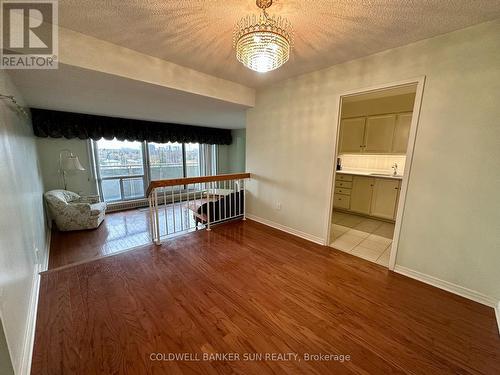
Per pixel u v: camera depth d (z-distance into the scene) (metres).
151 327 1.53
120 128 4.82
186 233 3.29
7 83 1.82
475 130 1.73
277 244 2.93
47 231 3.38
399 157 4.04
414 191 2.09
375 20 1.61
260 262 2.45
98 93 2.72
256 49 1.34
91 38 1.91
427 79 1.91
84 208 3.65
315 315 1.66
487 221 1.74
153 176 5.77
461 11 1.49
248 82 3.18
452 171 1.87
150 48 2.12
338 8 1.47
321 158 2.82
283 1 1.40
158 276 2.16
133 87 2.47
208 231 3.38
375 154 4.27
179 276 2.16
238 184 4.17
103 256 2.55
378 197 3.92
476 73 1.69
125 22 1.68
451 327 1.56
